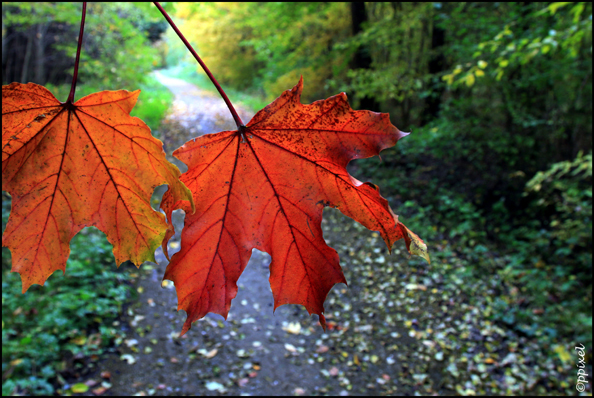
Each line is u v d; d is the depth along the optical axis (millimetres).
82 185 462
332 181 508
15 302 3412
